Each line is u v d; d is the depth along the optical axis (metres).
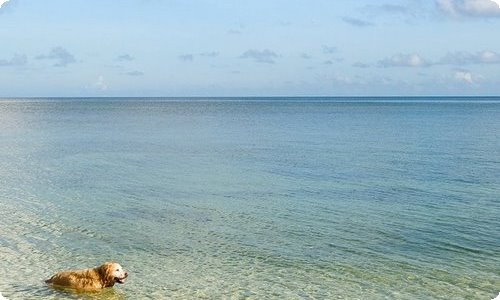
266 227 21.03
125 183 30.19
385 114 121.94
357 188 28.33
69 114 120.94
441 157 40.50
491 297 14.66
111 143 52.94
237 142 54.22
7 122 87.25
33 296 14.20
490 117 104.75
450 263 17.14
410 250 18.31
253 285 15.28
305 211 23.48
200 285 15.22
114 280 14.93
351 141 54.59
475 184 29.05
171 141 55.34
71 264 16.77
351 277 15.99
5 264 16.59
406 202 24.94
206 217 22.56
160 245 18.78
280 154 43.50
